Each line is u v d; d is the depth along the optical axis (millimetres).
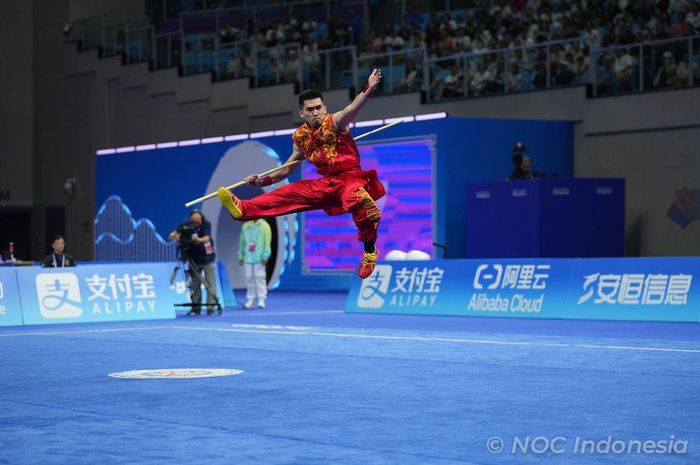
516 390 10562
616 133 28891
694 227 27625
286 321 21031
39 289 21391
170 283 22891
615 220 26859
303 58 35188
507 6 33406
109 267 22297
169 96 40219
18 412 9445
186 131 39562
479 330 18219
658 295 19547
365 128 30250
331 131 9805
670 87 27766
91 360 13828
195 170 35281
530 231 26141
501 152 28922
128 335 17828
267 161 32906
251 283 25422
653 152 28281
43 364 13375
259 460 7258
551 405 9570
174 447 7742
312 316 22453
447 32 34062
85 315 21719
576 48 29797
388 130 29703
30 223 46156
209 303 23219
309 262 32125
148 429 8508
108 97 42656
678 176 27828
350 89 33344
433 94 31969
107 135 42594
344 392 10500
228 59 38125
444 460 7230
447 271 22422
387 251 29781
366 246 9930
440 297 22344
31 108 45562
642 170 28484
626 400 9852
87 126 43375
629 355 13773
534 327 18734
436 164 28516
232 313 23828
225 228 35031
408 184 29281
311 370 12398
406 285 22969
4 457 7445
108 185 38375
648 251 28484
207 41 39062
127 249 37688
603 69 29203
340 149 9867
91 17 44000
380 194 10188
